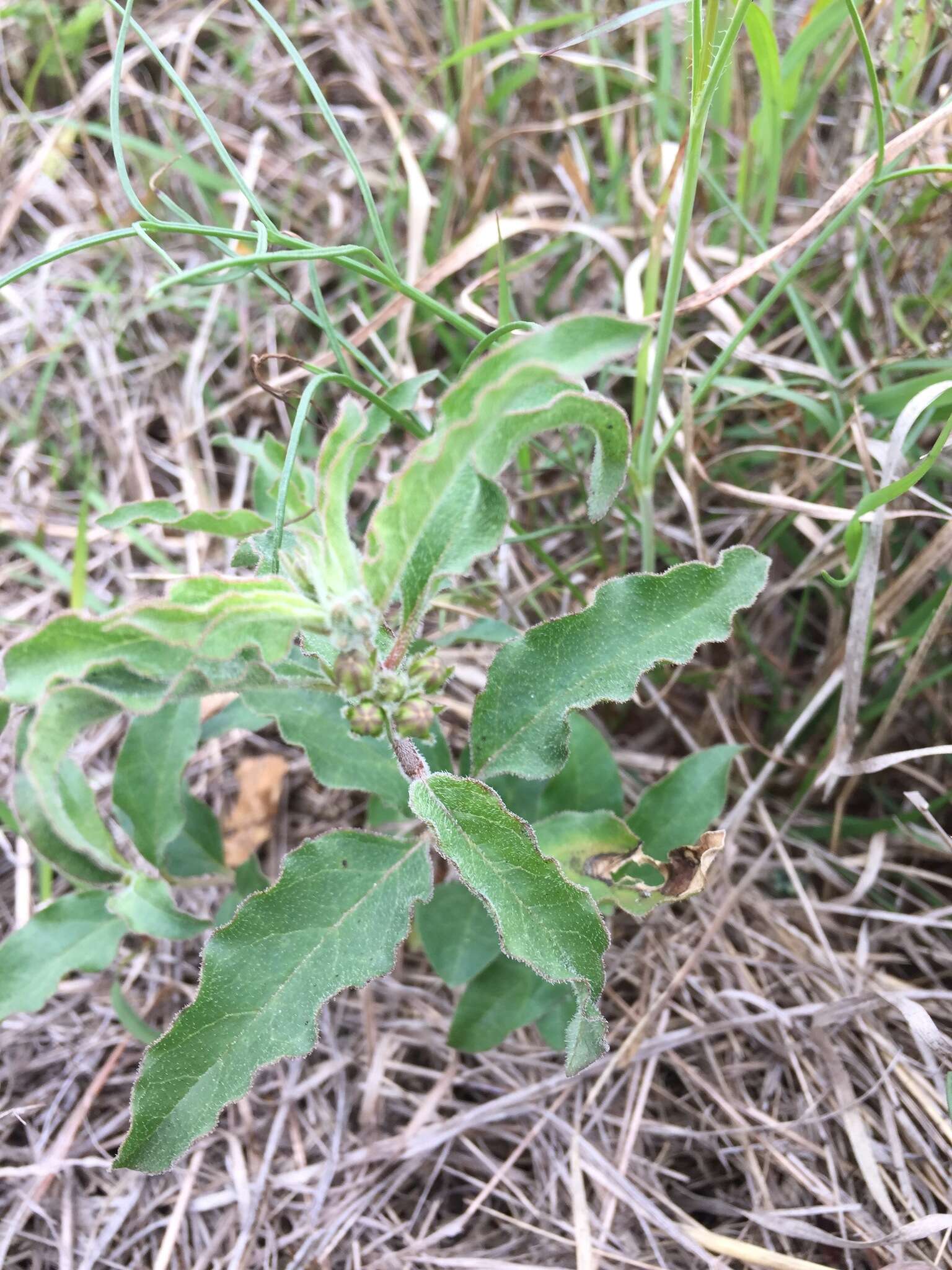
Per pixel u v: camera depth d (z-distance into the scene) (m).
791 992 0.28
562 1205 0.25
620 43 0.39
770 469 0.33
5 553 0.36
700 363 0.33
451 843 0.18
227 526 0.24
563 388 0.17
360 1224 0.25
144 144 0.38
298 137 0.41
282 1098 0.27
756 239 0.29
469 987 0.24
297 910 0.20
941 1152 0.25
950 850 0.26
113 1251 0.25
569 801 0.25
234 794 0.32
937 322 0.31
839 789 0.31
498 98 0.37
